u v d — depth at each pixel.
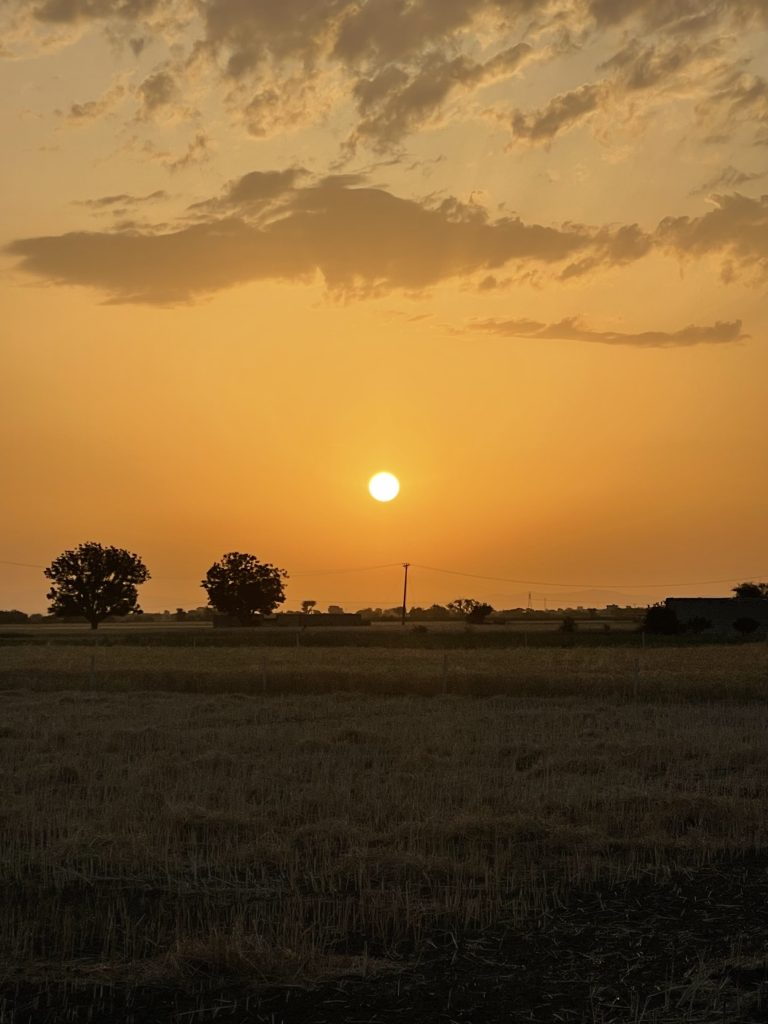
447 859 11.40
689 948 8.85
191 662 44.69
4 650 58.75
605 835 12.70
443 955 8.66
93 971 8.19
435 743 20.27
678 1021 7.24
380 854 11.60
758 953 8.62
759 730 22.02
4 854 11.75
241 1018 7.43
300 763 17.97
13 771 17.38
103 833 12.62
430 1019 7.40
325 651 55.22
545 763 17.92
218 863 11.48
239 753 19.27
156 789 15.55
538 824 12.98
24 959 8.49
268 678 34.91
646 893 10.48
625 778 16.67
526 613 186.12
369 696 31.53
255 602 124.12
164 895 10.38
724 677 33.56
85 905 10.03
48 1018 7.42
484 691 32.75
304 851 12.16
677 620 89.88
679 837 12.88
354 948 8.85
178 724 23.69
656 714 25.09
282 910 9.80
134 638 81.50
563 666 40.22
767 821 13.42
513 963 8.48
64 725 23.30
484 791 15.21
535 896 10.16
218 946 8.43
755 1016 7.32
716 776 17.30
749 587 129.25
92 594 123.69
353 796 15.02
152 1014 7.50
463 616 187.00
